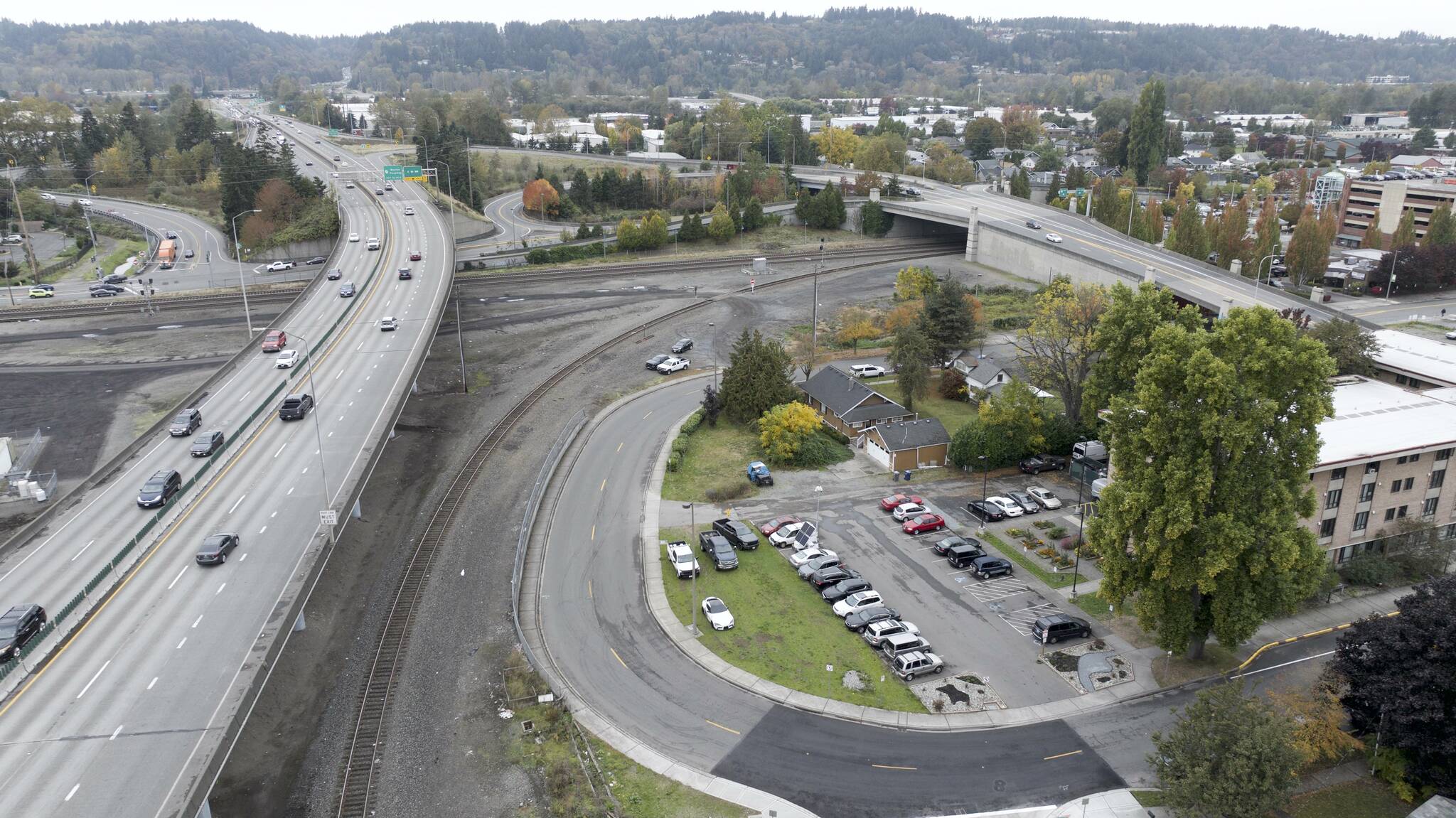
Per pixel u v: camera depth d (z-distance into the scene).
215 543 62.97
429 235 162.75
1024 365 105.38
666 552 75.88
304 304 125.00
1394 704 48.12
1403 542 73.56
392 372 99.44
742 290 160.12
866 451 96.50
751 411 101.25
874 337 130.62
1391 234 193.25
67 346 126.00
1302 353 53.97
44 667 51.00
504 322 140.38
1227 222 167.38
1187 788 45.16
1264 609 56.91
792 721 55.97
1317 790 50.47
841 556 75.25
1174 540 56.41
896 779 51.16
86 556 63.66
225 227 192.00
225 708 47.69
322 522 66.81
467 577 72.00
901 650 61.94
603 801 49.12
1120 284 83.62
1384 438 71.88
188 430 84.25
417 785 50.81
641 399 111.00
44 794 41.56
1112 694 58.22
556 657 62.03
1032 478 90.56
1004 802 49.41
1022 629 65.31
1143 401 57.31
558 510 83.31
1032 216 192.12
